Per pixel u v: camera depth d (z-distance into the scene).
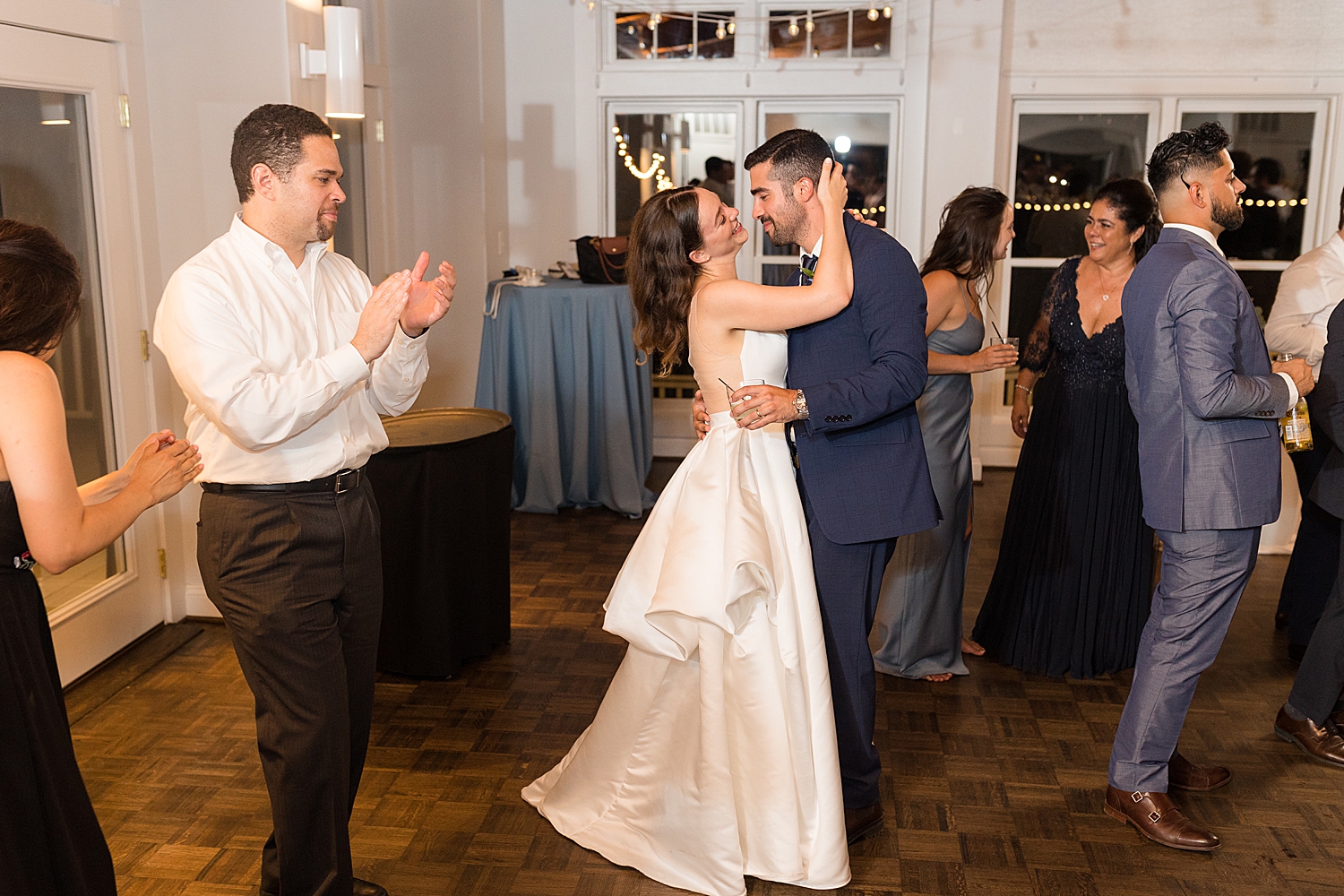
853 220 2.32
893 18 5.55
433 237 5.22
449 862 2.45
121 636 3.55
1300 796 2.74
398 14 4.79
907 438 2.32
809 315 2.17
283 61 3.53
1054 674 3.44
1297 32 5.45
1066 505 3.37
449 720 3.12
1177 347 2.34
